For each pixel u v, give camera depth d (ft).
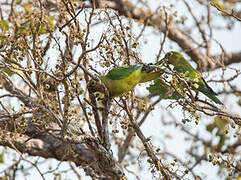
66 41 28.84
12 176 34.88
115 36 32.14
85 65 33.63
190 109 31.78
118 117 33.45
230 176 36.14
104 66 32.76
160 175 33.04
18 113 31.83
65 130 32.32
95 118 35.06
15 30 33.17
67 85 30.12
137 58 34.04
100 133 35.42
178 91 31.50
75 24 30.86
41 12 31.27
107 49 32.27
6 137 32.78
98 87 34.19
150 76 35.40
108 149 35.68
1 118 33.30
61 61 31.50
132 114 34.86
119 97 35.58
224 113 33.86
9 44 31.81
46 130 32.68
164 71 32.35
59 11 32.55
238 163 35.12
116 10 34.58
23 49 31.01
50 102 33.50
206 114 32.99
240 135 35.24
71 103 31.96
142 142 34.81
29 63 32.55
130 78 34.83
